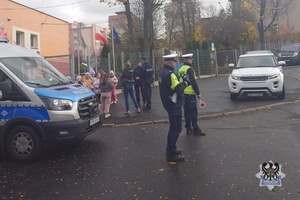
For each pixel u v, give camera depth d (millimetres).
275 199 4262
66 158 6609
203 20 36438
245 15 37281
